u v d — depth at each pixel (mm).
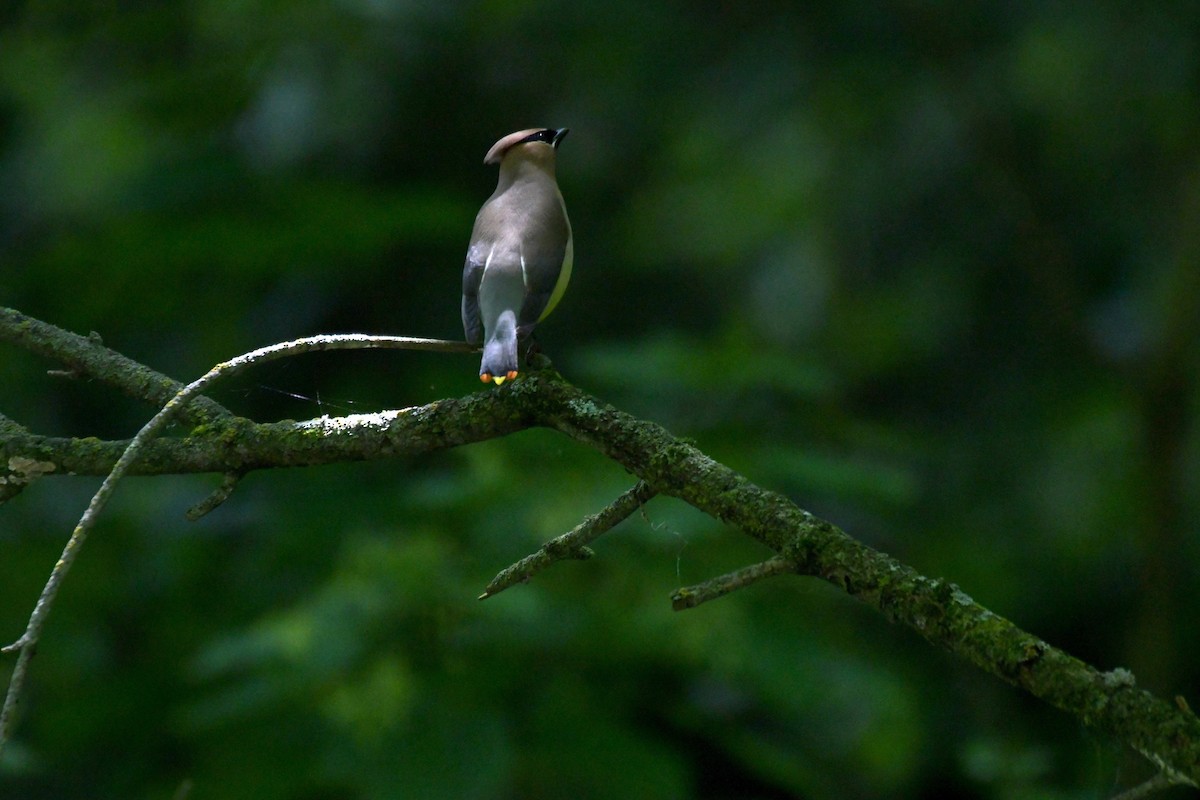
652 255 16766
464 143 14633
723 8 15617
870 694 9469
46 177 15547
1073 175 15953
